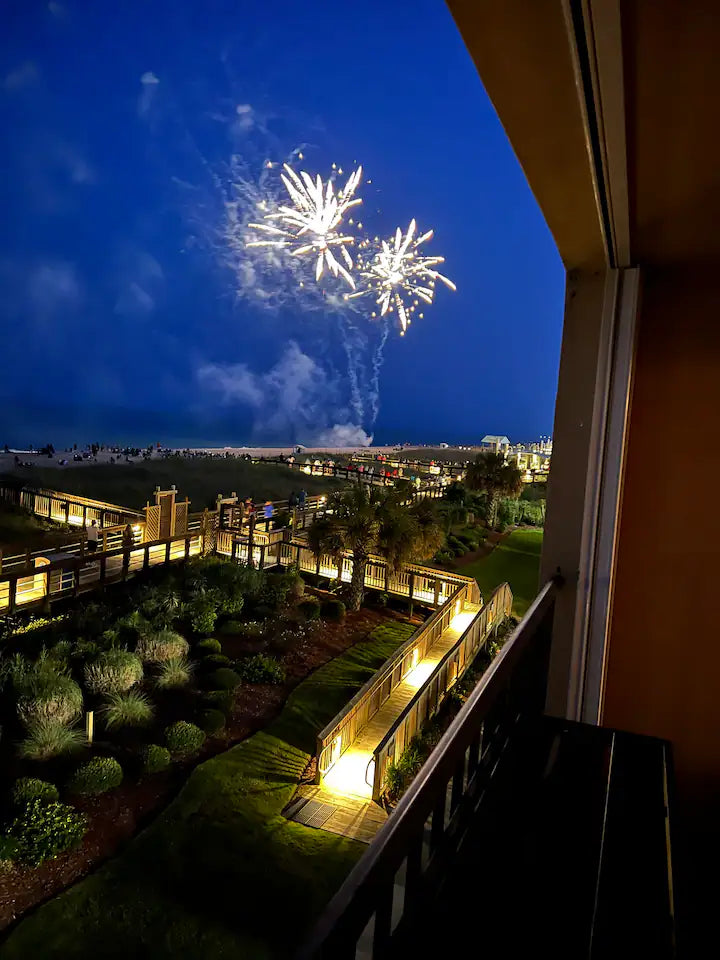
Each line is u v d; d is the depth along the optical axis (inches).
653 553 119.3
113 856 240.2
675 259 108.4
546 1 39.2
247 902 222.8
